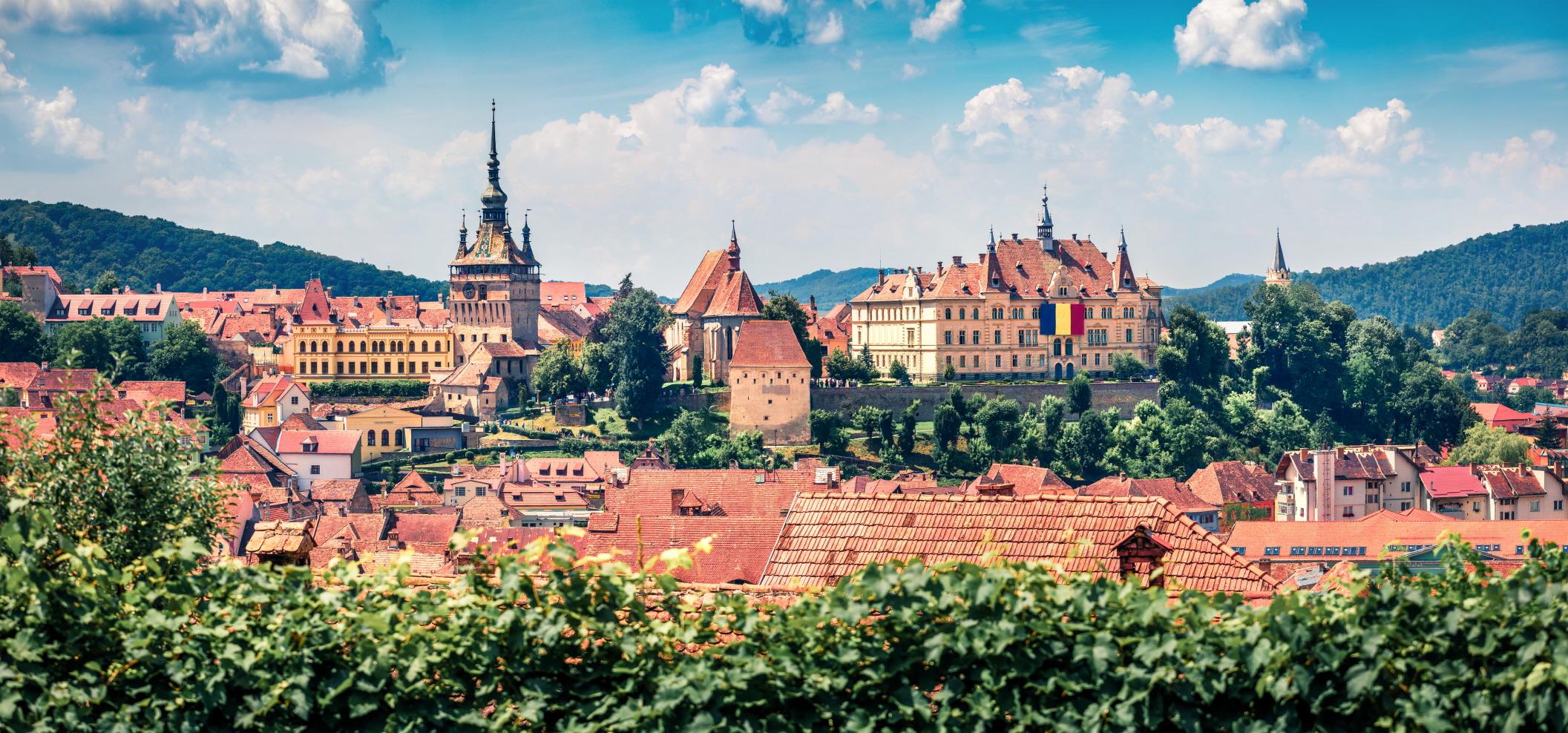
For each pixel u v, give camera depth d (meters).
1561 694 29.47
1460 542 32.62
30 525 32.47
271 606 33.00
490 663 32.19
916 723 31.62
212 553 40.41
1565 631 29.58
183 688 31.67
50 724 31.28
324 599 32.41
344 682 31.89
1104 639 30.94
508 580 32.03
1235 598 31.91
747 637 32.56
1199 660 30.84
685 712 31.73
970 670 31.56
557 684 32.16
